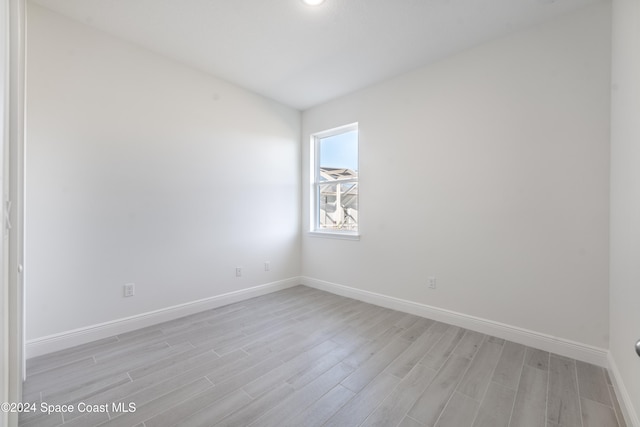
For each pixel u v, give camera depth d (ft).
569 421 4.92
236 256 11.18
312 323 9.09
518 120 7.71
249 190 11.60
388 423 4.86
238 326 8.84
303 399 5.46
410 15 7.16
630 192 4.97
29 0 6.74
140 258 8.68
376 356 7.05
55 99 7.18
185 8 7.00
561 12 6.97
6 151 3.73
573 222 6.94
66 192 7.36
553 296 7.22
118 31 7.93
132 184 8.50
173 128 9.37
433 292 9.39
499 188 8.04
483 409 5.20
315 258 13.14
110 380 6.03
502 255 8.00
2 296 3.17
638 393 4.41
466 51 8.64
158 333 8.31
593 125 6.67
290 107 13.19
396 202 10.28
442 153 9.14
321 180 13.43
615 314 5.92
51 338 7.13
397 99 10.29
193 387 5.81
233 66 9.77
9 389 4.14
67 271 7.38
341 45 8.50
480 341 7.83
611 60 6.41
